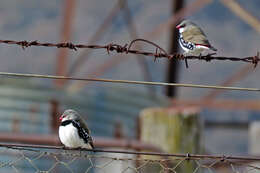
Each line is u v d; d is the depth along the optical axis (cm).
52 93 1944
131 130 2081
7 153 1731
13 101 1917
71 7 2416
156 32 2628
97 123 2003
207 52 1332
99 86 2445
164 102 2258
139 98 2125
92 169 1756
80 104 1980
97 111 2006
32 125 1912
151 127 1662
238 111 3584
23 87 1920
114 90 2052
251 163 1338
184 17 2606
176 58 1200
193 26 1348
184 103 2334
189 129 1652
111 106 2038
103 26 2655
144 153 1082
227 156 1099
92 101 2003
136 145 1652
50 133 1917
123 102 2072
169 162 1590
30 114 1917
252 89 1147
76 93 1973
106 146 1717
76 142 1264
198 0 2584
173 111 1655
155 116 1662
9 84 1917
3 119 1909
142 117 1686
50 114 1933
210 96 2541
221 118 3500
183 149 1642
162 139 1650
